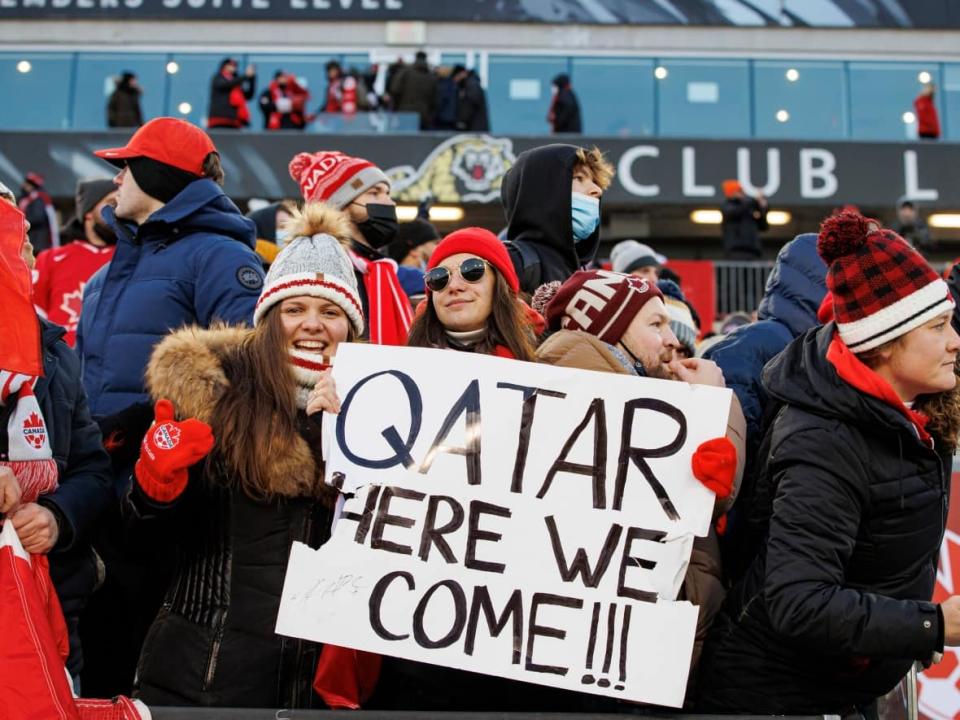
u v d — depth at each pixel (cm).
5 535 370
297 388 418
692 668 394
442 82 2612
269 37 3000
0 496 371
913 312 358
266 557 394
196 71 2628
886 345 363
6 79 2638
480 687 397
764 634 370
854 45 2991
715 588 393
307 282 428
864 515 360
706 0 2991
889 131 2677
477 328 433
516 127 2642
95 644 489
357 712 355
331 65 2609
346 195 600
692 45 2994
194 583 395
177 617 396
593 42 2986
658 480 386
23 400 401
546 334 479
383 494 386
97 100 2634
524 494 386
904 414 355
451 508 384
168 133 547
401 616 373
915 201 2659
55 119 2625
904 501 358
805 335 385
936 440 378
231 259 523
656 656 368
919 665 456
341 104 2602
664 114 2670
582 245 596
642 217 2778
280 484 390
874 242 366
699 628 390
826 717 356
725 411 391
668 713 395
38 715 347
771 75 2677
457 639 371
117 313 527
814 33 2997
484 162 2575
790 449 361
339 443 394
